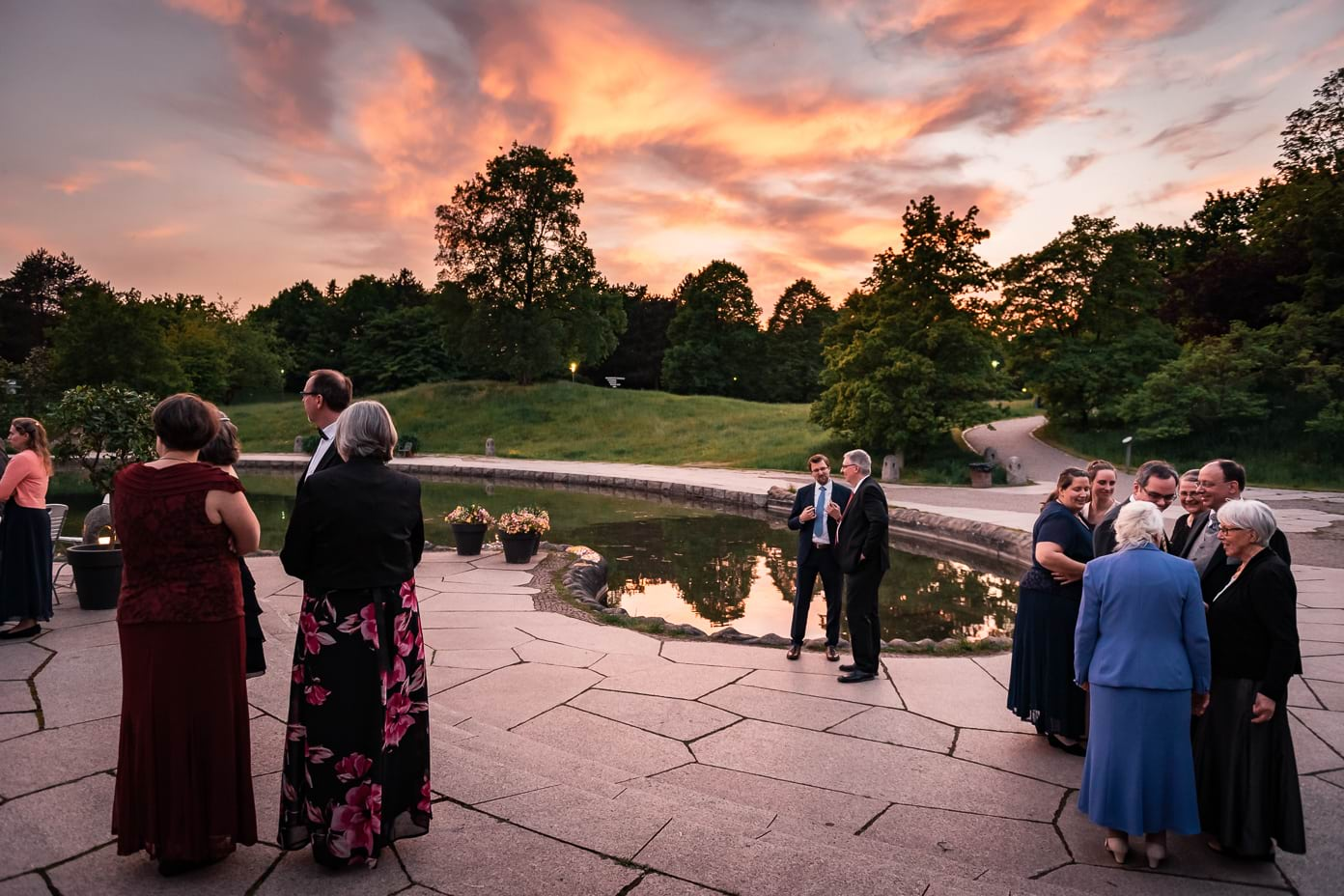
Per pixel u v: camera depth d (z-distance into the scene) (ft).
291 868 8.89
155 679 8.41
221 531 8.69
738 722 17.48
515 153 168.14
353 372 240.53
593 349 179.32
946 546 52.85
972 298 94.84
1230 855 11.52
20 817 9.89
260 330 221.66
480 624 26.55
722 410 154.10
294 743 8.91
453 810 10.49
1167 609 11.02
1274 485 75.92
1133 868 11.27
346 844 8.77
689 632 25.54
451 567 36.86
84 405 24.61
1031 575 16.05
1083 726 15.53
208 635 8.57
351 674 8.75
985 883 8.89
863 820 12.91
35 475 18.75
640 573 41.65
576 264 170.50
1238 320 99.45
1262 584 11.12
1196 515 14.74
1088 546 15.53
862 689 19.81
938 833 12.44
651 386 259.39
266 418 157.99
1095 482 16.49
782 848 9.60
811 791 14.03
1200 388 87.15
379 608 8.87
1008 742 16.43
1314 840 12.04
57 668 16.25
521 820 10.22
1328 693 19.02
